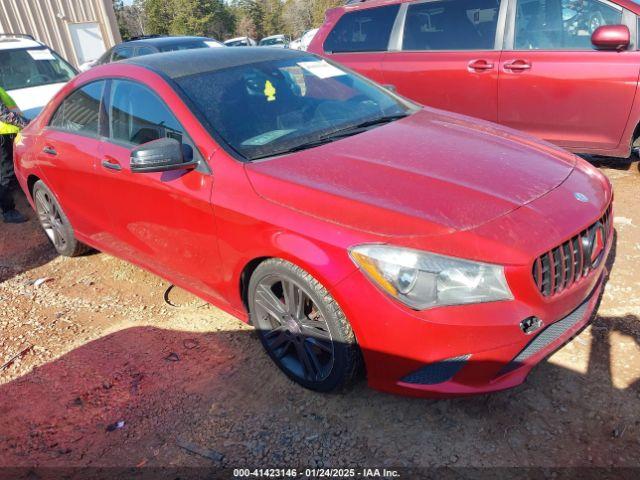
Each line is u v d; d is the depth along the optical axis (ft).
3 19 54.03
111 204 12.01
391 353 7.57
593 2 15.56
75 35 60.70
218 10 221.05
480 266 7.10
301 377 9.16
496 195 8.11
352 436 8.27
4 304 13.51
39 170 14.24
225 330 11.31
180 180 9.90
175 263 10.98
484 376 7.38
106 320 12.27
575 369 9.01
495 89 17.30
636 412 8.08
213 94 10.61
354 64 20.45
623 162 18.40
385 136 10.39
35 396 9.98
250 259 8.89
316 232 7.86
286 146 9.95
